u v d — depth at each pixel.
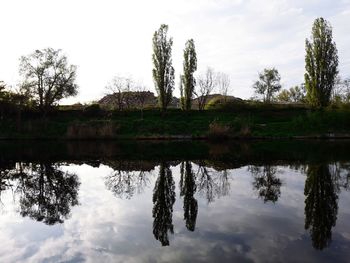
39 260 7.43
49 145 38.59
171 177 18.00
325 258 7.20
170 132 51.72
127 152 30.30
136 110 65.00
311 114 52.16
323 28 55.00
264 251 7.62
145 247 8.01
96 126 50.38
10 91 54.97
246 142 40.97
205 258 7.26
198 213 11.02
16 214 11.35
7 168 21.55
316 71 55.44
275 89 82.06
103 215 11.03
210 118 58.69
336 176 17.14
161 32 59.59
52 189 15.40
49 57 56.81
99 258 7.43
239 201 12.56
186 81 63.41
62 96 57.81
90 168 21.39
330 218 10.19
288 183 15.64
